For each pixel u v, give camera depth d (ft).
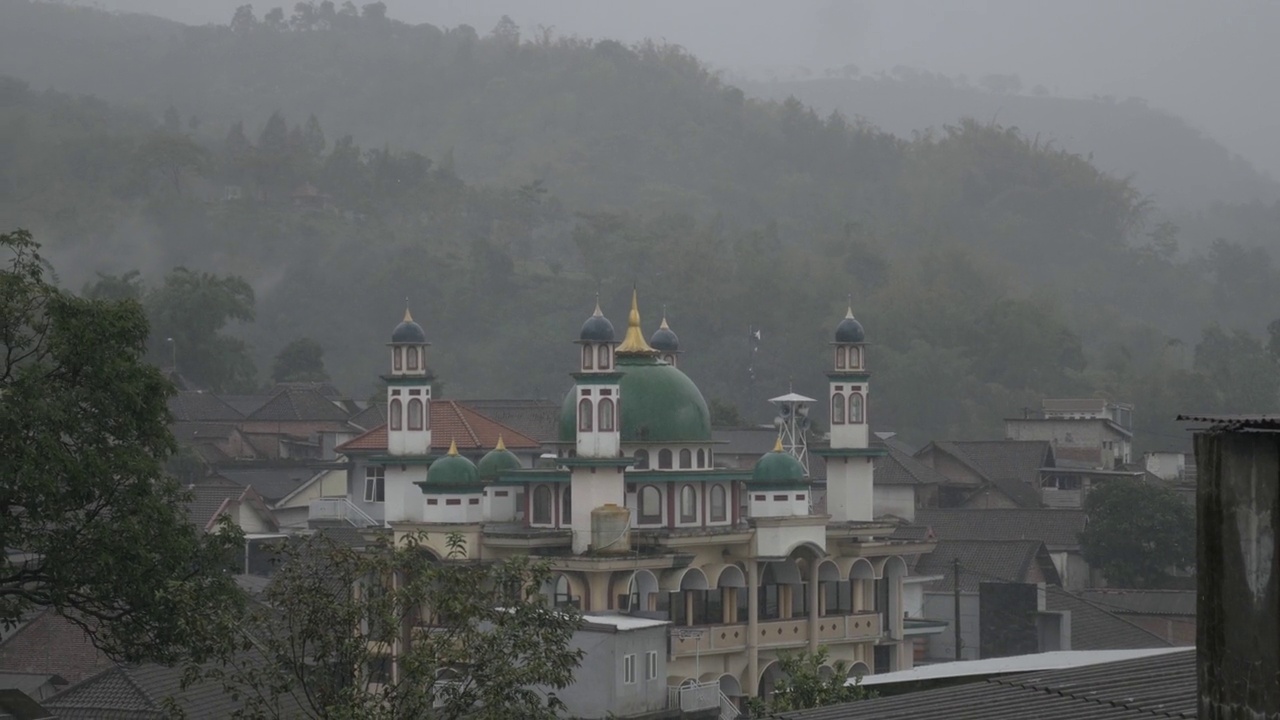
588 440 394.93
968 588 504.43
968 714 144.87
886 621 451.94
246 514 545.85
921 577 489.67
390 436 427.74
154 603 252.42
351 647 180.55
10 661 346.13
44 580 263.29
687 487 417.08
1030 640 457.68
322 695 181.06
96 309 262.67
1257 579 95.55
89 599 261.85
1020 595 459.73
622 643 307.58
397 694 176.45
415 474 422.41
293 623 183.42
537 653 181.27
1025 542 518.78
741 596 421.18
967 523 603.26
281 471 642.22
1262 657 95.04
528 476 412.98
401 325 431.02
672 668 387.55
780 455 422.00
